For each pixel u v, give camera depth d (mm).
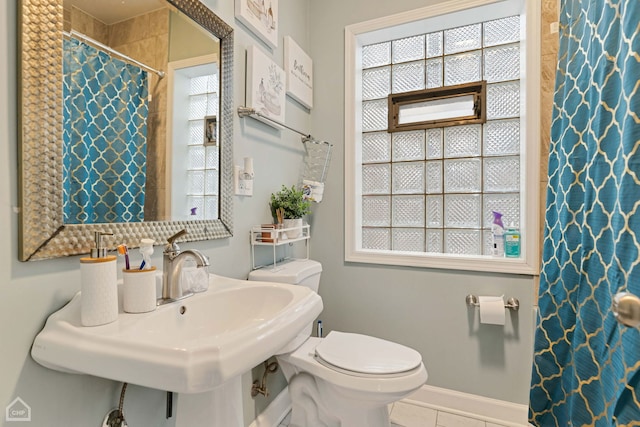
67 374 735
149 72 971
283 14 1772
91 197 806
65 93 748
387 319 1887
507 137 1827
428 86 2006
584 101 1160
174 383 551
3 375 634
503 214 1835
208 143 1198
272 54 1657
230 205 1306
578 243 1168
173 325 833
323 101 2049
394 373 1145
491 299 1599
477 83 1860
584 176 1149
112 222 856
